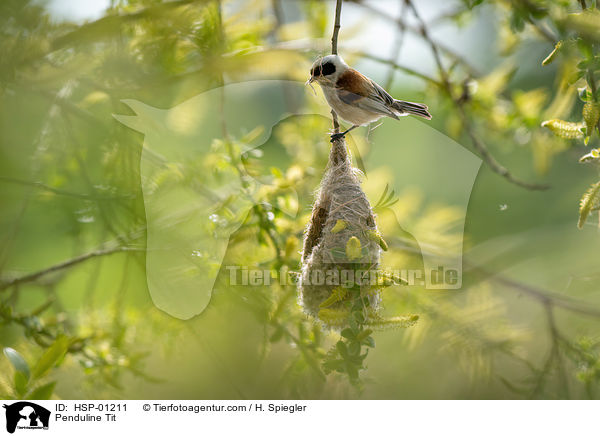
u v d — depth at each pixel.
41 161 8.57
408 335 9.59
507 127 9.52
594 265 12.23
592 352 8.70
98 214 9.16
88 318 8.91
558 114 7.36
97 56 7.42
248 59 7.36
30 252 10.48
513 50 8.93
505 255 12.68
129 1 7.49
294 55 7.70
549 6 6.18
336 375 7.61
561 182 13.42
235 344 9.70
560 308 10.59
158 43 7.36
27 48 7.01
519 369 10.20
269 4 9.29
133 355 8.41
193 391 10.09
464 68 9.76
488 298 10.14
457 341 9.51
